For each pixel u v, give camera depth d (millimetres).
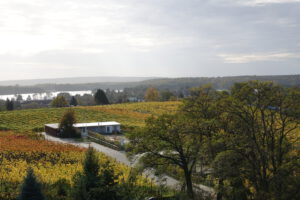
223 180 35688
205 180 41906
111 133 86062
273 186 30938
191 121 37594
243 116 34875
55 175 43500
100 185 27266
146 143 38438
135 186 37688
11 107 171250
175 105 140750
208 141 35156
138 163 39906
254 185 34312
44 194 30031
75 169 46469
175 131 37438
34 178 27125
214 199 38375
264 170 32688
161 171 39281
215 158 32031
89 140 76438
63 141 75062
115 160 52250
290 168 30578
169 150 38812
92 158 28672
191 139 38125
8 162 50906
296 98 32375
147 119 39344
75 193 27375
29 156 56625
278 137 34625
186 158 40000
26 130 85750
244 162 33281
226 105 34938
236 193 33312
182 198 36531
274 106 33719
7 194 35875
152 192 38406
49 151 59062
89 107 134125
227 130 36156
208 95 40219
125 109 129875
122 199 28656
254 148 33062
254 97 34125
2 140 68500
